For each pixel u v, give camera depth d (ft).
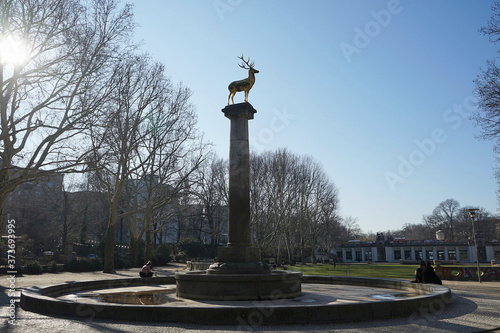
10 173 92.63
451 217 438.40
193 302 43.96
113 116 93.09
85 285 62.54
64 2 85.46
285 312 34.19
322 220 235.40
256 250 50.65
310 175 210.18
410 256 360.07
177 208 181.68
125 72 106.22
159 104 125.08
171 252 208.33
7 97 86.43
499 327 32.89
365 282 67.36
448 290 46.85
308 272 154.20
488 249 335.88
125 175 124.77
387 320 35.99
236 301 44.32
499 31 76.28
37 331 30.91
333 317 34.83
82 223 215.72
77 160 87.10
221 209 225.15
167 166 139.44
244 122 53.47
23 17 83.05
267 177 168.55
